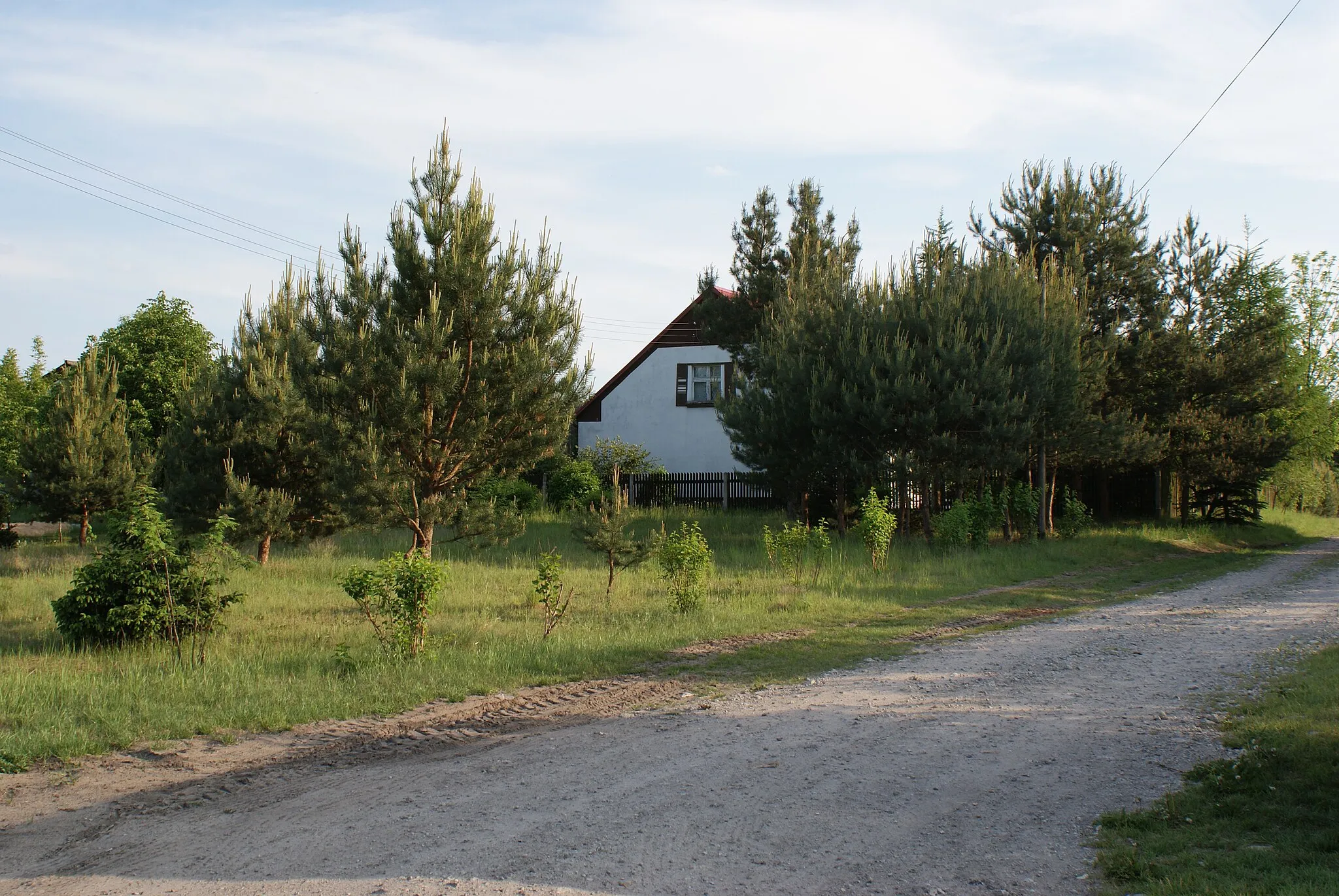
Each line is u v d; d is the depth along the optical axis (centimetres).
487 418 1541
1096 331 3170
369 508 1490
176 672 923
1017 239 3188
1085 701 855
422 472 1562
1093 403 3116
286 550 2202
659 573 1809
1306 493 5538
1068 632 1288
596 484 3309
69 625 1087
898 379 2312
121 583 1102
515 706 863
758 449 2656
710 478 3581
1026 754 687
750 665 1052
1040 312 2602
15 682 866
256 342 2041
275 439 1912
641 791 609
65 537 2814
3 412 3728
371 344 1490
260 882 468
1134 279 3178
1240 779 600
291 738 746
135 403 3341
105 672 943
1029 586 1864
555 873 475
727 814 564
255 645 1098
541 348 1612
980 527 2442
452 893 451
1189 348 3244
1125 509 3966
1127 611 1513
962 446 2378
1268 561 2588
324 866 488
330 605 1428
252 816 568
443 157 1561
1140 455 3041
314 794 610
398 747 725
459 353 1506
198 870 485
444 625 1245
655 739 742
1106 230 3177
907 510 2620
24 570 1759
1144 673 981
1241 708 802
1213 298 3503
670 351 3912
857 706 848
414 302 1532
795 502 2862
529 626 1260
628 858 495
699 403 3856
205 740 732
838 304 2622
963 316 2461
